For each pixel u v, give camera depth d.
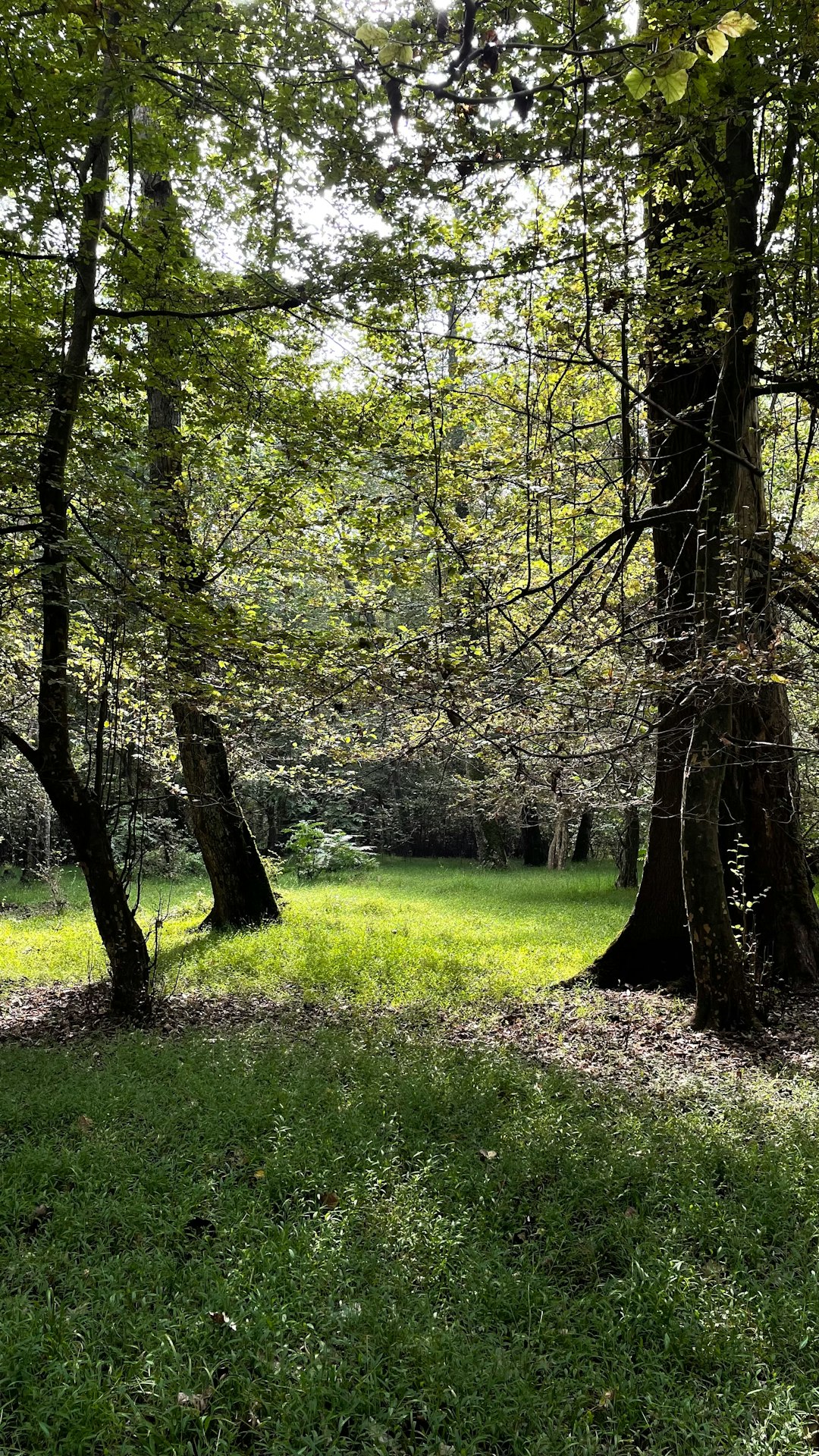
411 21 3.06
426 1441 2.95
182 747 12.52
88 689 8.83
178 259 6.82
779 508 9.78
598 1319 3.49
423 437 7.89
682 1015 8.11
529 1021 8.34
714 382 8.46
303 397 7.71
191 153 6.70
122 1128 5.25
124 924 8.57
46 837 18.20
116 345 7.20
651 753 5.84
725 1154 4.90
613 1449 2.89
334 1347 3.35
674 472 8.48
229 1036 7.60
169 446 7.97
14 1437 2.90
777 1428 2.94
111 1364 3.19
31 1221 4.28
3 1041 7.77
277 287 6.63
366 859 23.77
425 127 4.34
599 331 7.27
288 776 13.92
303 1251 3.91
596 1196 4.46
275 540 9.20
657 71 1.89
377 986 9.67
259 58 5.57
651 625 5.96
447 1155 4.98
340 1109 5.55
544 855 27.77
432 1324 3.45
